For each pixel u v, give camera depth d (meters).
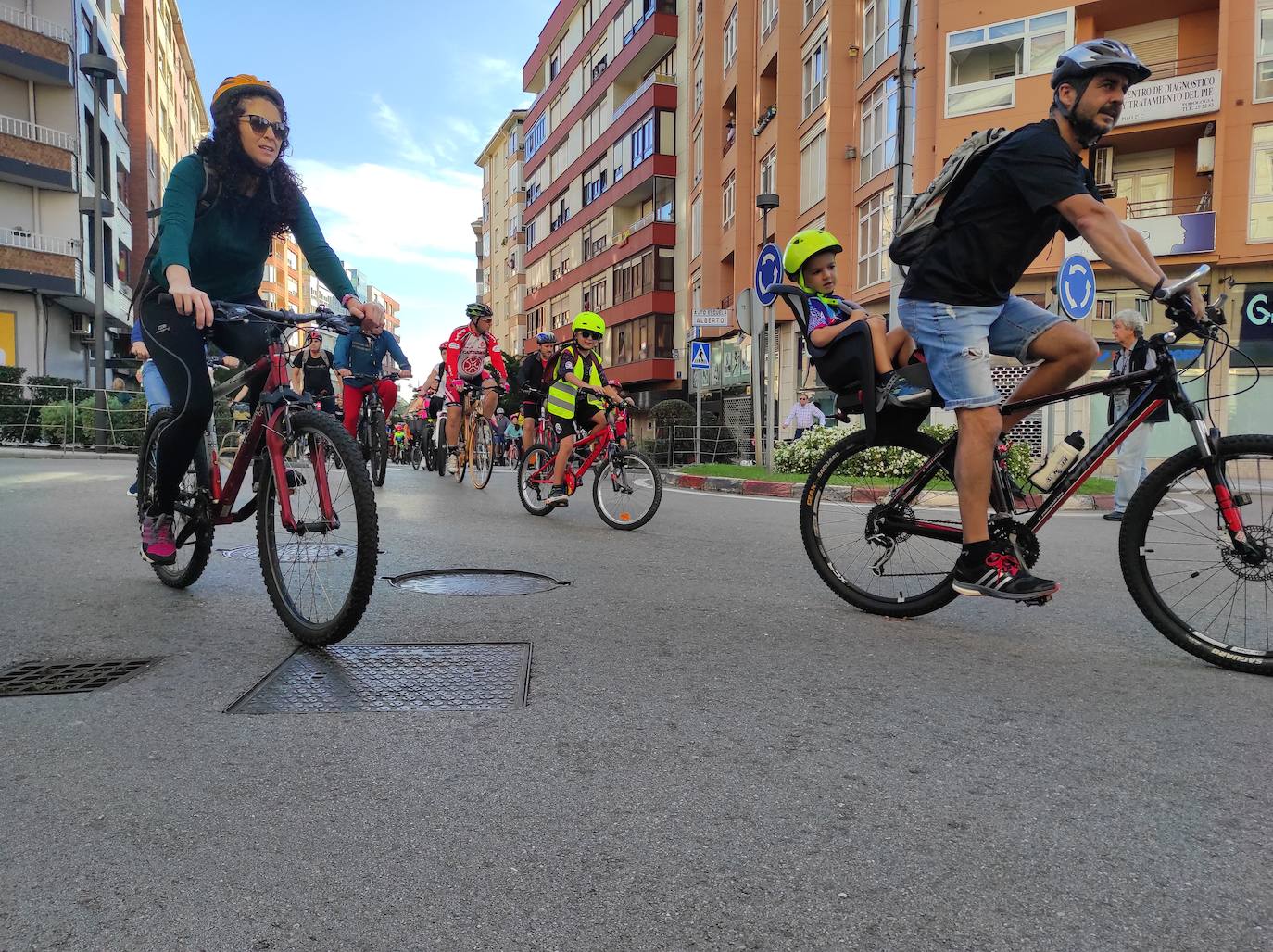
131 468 13.15
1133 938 1.49
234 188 3.70
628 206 41.00
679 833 1.84
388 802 1.97
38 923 1.50
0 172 27.80
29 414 18.89
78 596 4.03
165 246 3.41
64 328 31.66
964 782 2.11
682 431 25.73
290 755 2.22
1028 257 3.39
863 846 1.79
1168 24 20.03
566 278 47.16
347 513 3.08
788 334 26.05
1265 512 3.05
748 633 3.53
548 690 2.76
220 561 4.96
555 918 1.53
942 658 3.20
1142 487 3.32
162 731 2.38
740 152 29.11
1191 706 2.68
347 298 3.83
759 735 2.39
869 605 3.95
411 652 3.18
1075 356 3.40
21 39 27.81
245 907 1.56
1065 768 2.19
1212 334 3.14
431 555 5.33
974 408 3.43
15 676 2.86
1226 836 1.84
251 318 3.41
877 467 3.97
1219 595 3.14
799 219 26.33
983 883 1.66
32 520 6.49
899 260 3.61
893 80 21.30
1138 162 20.97
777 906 1.58
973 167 3.39
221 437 4.06
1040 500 3.48
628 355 38.78
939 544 3.75
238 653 3.15
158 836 1.80
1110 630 3.67
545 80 53.94
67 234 29.86
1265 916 1.55
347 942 1.46
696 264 33.31
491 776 2.11
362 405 10.18
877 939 1.48
